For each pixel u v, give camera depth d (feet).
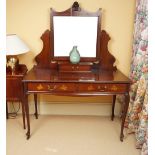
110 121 9.48
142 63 7.72
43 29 8.98
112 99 9.77
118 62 9.32
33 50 9.21
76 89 7.43
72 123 9.23
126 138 8.16
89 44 8.79
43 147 7.48
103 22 8.88
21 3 8.72
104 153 7.23
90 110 9.94
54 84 7.38
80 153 7.20
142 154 6.90
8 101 8.90
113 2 8.70
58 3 8.72
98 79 7.50
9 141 7.80
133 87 8.39
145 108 7.10
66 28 8.66
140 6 7.88
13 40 8.02
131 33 9.00
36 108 9.51
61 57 8.90
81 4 8.71
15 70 8.63
